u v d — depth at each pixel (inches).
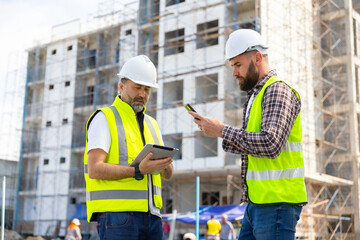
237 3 1127.6
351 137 1156.5
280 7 1182.3
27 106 1544.0
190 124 1117.1
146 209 130.4
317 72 1198.3
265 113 118.8
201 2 1188.5
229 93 1112.8
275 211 120.4
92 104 1440.7
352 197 1125.1
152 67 140.6
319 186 1123.3
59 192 1369.3
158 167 127.5
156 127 149.8
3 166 1551.4
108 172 125.3
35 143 1525.6
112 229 127.1
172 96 1237.1
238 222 773.3
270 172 121.3
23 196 1446.9
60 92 1459.2
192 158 1095.0
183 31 1273.4
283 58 1111.6
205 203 1202.6
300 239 964.0
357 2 1309.1
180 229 1091.9
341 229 1060.5
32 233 1406.3
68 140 1398.9
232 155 1091.3
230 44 128.6
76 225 555.2
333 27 1252.5
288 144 122.7
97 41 1412.4
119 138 132.5
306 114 1087.6
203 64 1137.4
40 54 1614.2
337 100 1210.0
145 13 1325.0
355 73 1224.8
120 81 141.3
